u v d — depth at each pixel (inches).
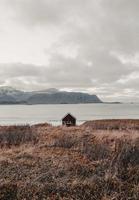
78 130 832.3
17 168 400.2
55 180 352.5
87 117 5236.2
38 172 381.4
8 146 617.9
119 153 468.4
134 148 490.6
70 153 512.4
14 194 314.2
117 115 6092.5
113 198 301.7
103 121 1699.1
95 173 390.9
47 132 781.3
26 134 724.0
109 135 642.8
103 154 482.6
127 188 333.7
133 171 387.9
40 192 318.0
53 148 562.9
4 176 363.6
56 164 420.2
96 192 321.1
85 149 525.7
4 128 869.2
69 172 387.9
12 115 7057.1
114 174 370.0
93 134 685.9
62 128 904.9
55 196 311.9
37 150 538.9
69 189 327.0
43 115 6978.4
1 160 434.3
